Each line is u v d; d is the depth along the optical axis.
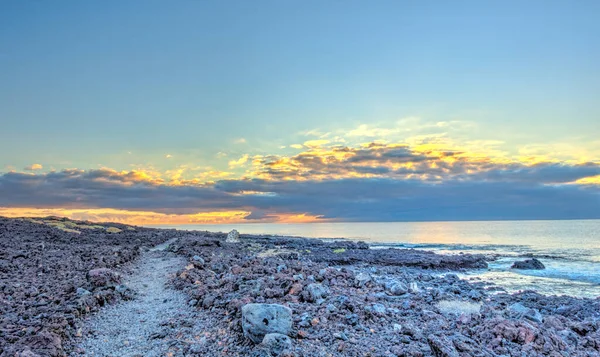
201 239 51.31
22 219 57.53
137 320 14.91
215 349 11.48
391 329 13.22
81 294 17.11
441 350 10.34
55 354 10.92
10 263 24.53
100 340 12.67
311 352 10.77
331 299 15.85
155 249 43.00
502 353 11.55
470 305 18.80
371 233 131.62
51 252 31.02
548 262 46.22
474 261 43.84
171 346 11.83
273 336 10.91
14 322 13.09
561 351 12.09
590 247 66.38
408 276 32.81
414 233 131.75
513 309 18.59
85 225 63.22
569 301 23.39
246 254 41.19
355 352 10.89
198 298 17.20
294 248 54.16
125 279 23.12
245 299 14.84
